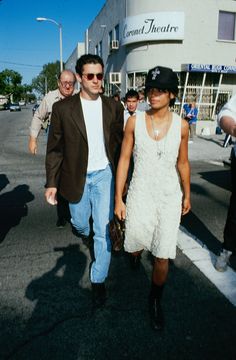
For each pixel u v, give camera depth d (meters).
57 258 3.80
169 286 3.21
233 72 18.62
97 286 2.93
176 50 17.97
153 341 2.51
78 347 2.45
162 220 2.53
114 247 2.78
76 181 2.92
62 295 3.09
